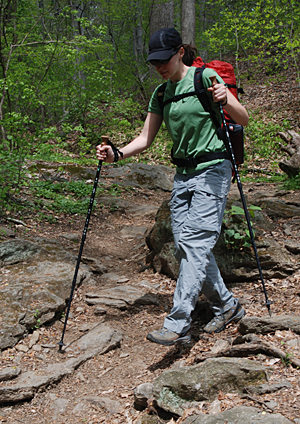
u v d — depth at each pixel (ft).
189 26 51.13
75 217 22.03
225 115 9.70
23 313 11.67
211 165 9.35
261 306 11.35
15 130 23.75
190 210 9.37
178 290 9.16
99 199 25.12
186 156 9.64
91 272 15.44
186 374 8.05
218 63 9.68
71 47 36.32
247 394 7.45
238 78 54.75
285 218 17.99
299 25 50.67
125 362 10.52
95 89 48.24
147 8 57.31
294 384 7.42
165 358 10.14
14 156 21.16
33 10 44.06
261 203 19.13
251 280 13.21
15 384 9.48
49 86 40.57
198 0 69.15
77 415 8.82
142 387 8.54
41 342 11.28
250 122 46.47
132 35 67.46
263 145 40.96
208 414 6.97
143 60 57.41
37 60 38.42
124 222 22.47
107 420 8.43
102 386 9.66
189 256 9.18
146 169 32.37
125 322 12.34
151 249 16.97
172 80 9.54
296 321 9.32
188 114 9.20
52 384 9.78
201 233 9.21
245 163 38.24
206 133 9.34
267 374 7.77
